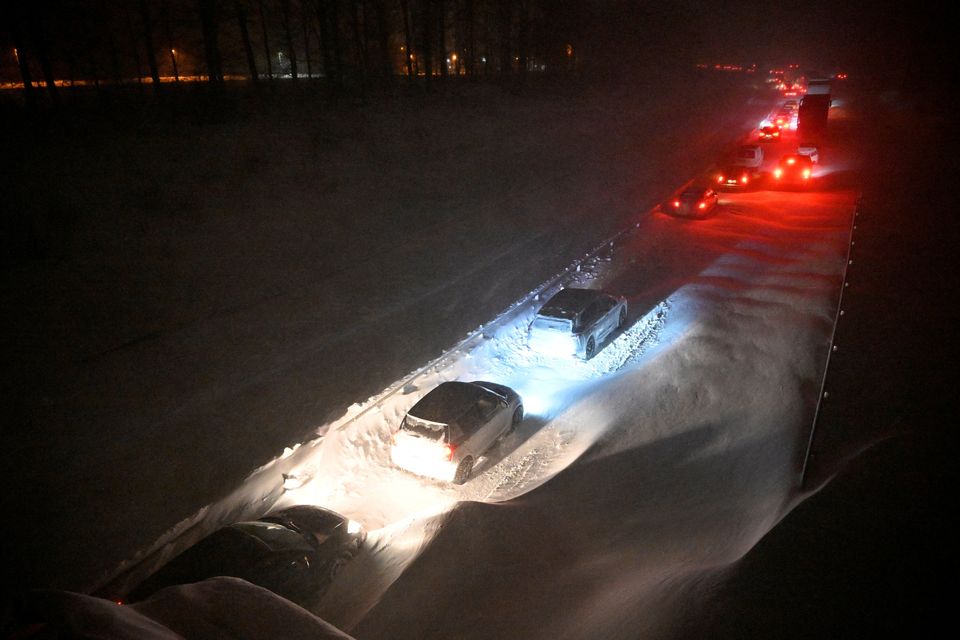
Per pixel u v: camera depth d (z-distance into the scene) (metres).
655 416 11.39
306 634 3.44
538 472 10.80
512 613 5.88
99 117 33.31
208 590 3.76
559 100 58.72
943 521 5.33
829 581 4.80
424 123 41.09
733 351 13.23
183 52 55.09
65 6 32.16
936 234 19.83
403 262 21.05
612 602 5.68
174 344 14.80
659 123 56.62
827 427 9.12
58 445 11.06
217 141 30.81
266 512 9.90
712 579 5.29
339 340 15.40
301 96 43.72
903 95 66.56
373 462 11.38
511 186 31.53
